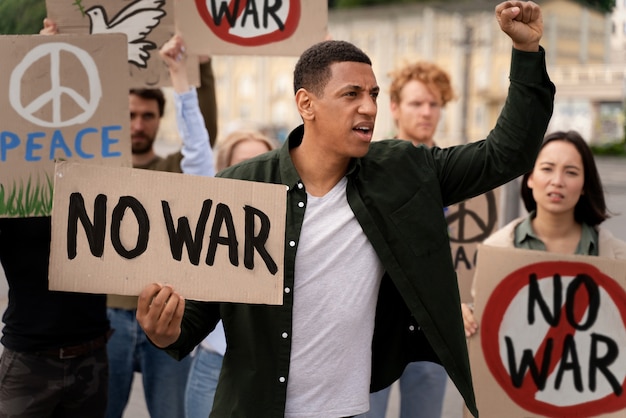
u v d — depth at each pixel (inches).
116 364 179.5
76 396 147.3
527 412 149.2
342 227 113.0
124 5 165.3
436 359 118.8
